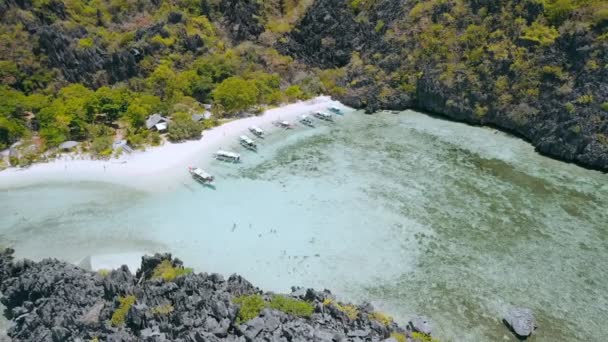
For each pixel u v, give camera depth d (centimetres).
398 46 13712
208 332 5159
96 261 7131
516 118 11344
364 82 13725
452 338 6016
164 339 5134
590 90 10331
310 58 15088
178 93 12556
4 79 11631
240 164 10150
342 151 10850
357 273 7088
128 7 15262
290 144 11138
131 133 10819
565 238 7869
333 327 5569
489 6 12575
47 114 10562
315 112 12781
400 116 12900
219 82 13775
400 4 14400
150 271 6531
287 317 5556
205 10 15812
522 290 6800
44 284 6191
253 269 7112
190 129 11031
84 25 14038
